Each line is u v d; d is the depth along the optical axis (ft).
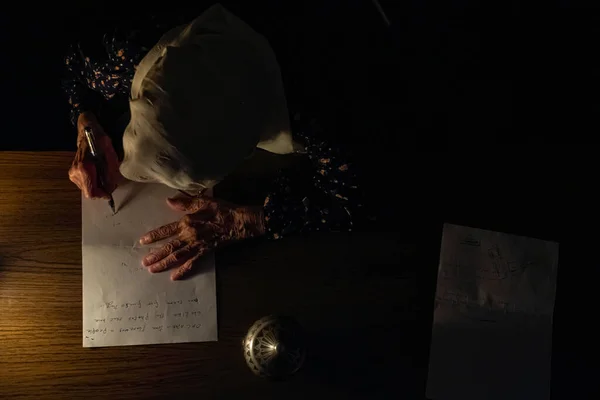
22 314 2.97
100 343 2.98
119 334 3.00
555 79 4.05
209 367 3.03
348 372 3.12
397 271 3.26
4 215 3.04
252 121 2.30
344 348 3.14
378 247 3.26
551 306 3.31
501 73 4.05
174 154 2.21
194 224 3.10
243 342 3.02
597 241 3.44
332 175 3.04
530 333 3.27
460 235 3.34
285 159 3.30
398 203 3.34
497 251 3.34
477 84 3.98
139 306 3.04
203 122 2.15
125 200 3.11
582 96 3.96
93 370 2.97
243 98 2.23
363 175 3.08
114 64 2.79
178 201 3.14
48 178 3.08
